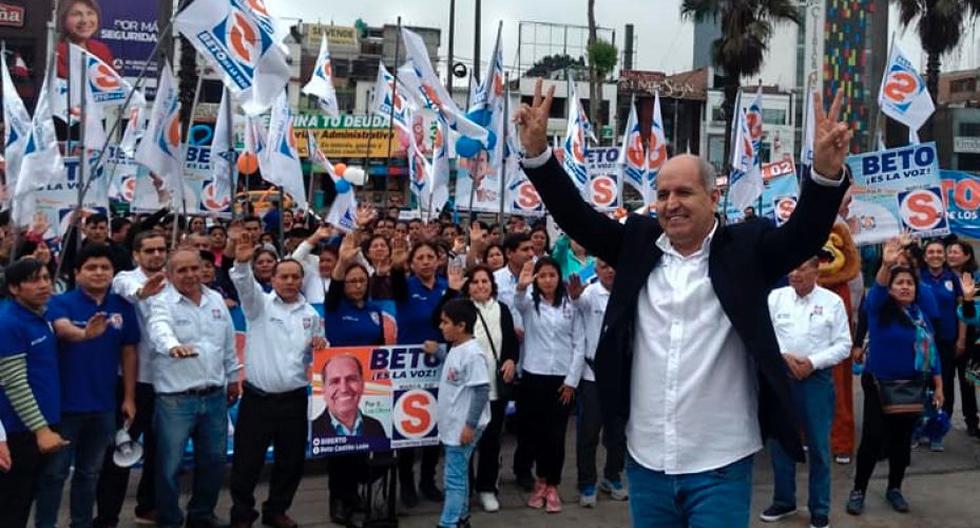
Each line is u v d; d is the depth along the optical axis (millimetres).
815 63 50469
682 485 3076
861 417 9312
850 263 8078
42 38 32188
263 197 18609
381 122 26125
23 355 4980
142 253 5891
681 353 3068
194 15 7719
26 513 5086
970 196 13188
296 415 6148
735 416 3057
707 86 53500
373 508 6461
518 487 7305
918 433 8531
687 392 3051
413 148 14742
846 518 6543
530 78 46781
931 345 6586
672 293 3107
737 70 30062
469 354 5895
